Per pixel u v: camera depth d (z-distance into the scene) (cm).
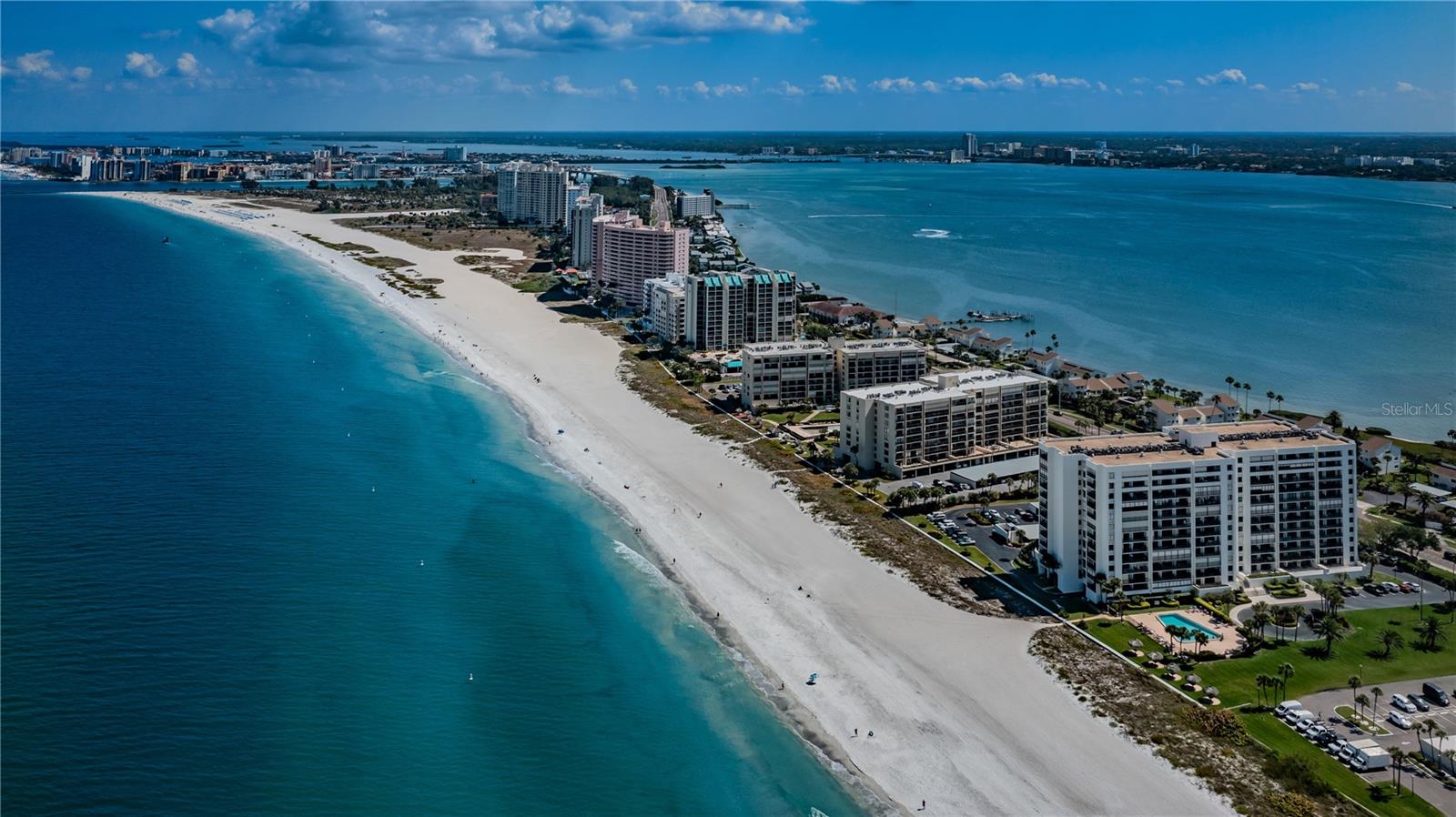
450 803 12312
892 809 12644
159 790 12044
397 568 18575
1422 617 17550
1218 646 16475
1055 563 18725
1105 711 14650
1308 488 19062
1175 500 18125
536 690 14900
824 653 16275
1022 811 12594
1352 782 13012
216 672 14550
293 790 12269
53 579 17000
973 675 15612
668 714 14488
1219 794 12825
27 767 12200
